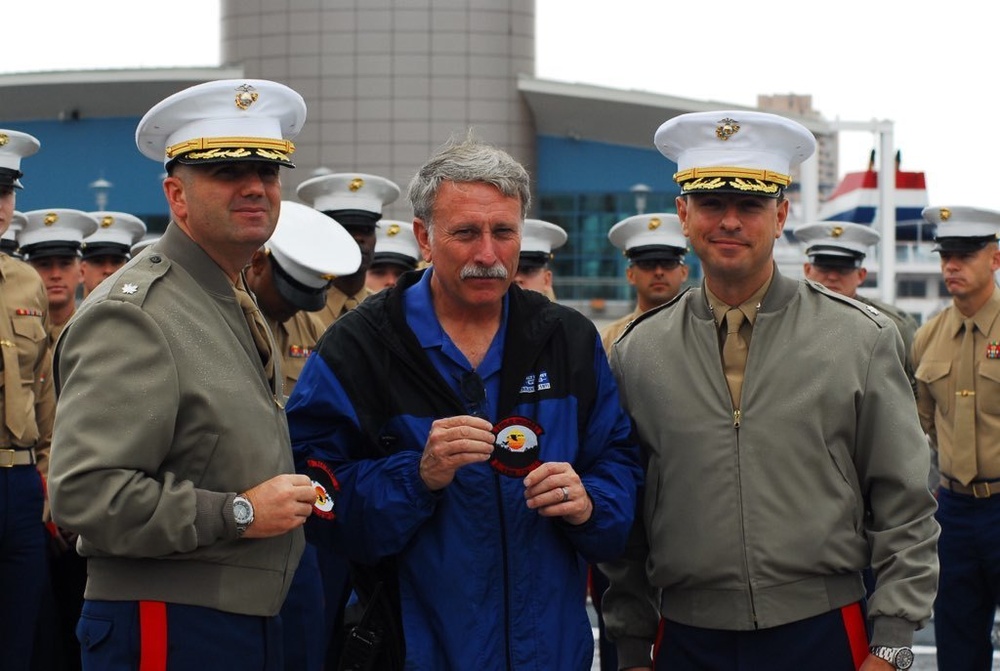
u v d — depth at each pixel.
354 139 28.94
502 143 29.17
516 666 3.89
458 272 3.96
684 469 4.27
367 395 4.07
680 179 4.28
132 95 29.06
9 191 6.64
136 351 3.66
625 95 29.09
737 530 4.18
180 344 3.73
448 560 3.92
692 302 4.43
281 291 5.93
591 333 4.22
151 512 3.58
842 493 4.21
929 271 45.78
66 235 8.31
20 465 6.32
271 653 3.91
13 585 6.28
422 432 4.02
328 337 4.15
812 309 4.32
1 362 6.38
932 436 7.48
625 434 4.26
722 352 4.34
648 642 4.57
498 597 3.92
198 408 3.72
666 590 4.37
